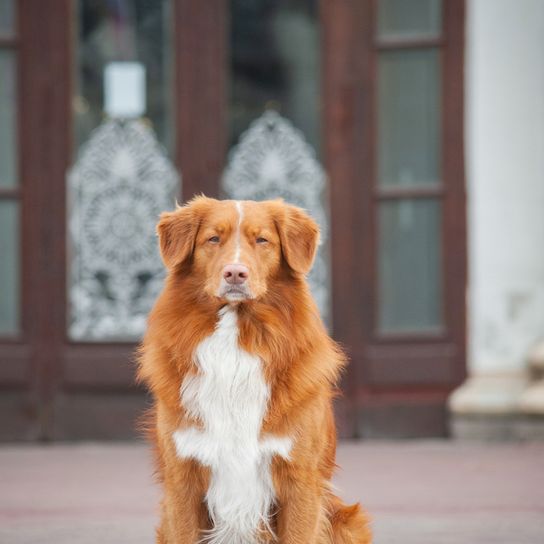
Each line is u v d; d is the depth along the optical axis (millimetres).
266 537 6762
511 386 13266
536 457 12242
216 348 6559
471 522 9273
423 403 13531
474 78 13570
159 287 13930
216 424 6527
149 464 12266
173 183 13945
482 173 13547
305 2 13898
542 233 13461
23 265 13891
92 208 13969
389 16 13844
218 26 13898
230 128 13969
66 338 13805
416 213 13758
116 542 8727
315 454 6668
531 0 13477
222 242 6629
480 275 13500
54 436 13719
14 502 10297
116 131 14000
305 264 6742
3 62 14016
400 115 13844
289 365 6594
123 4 13977
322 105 13898
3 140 14023
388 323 13773
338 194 13820
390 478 11195
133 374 13695
